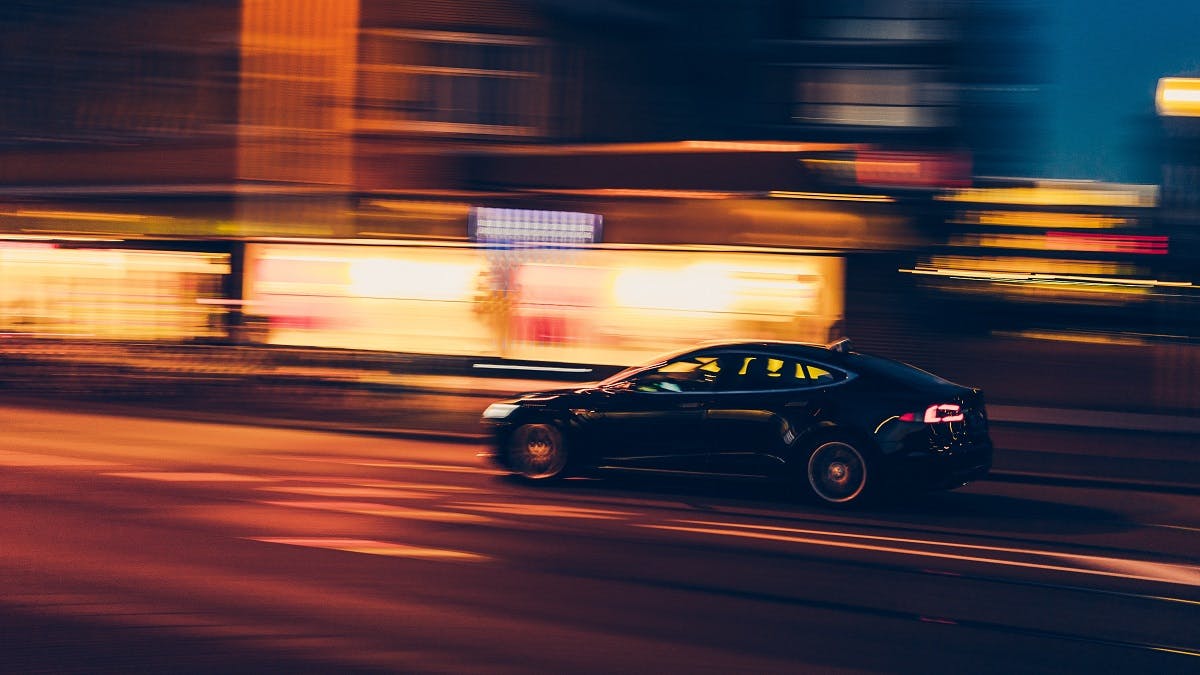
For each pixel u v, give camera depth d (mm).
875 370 10531
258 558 7660
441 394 19469
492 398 19078
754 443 10516
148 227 23453
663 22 22703
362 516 9312
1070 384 20047
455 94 22391
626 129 22594
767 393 10586
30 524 8625
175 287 23203
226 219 23031
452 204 21906
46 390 19281
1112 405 19938
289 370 21312
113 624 6031
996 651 5961
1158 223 20156
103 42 23719
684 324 20938
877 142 22516
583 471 11078
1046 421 17938
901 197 20156
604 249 21266
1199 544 9180
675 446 10742
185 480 10930
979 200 20250
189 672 5266
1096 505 11117
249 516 9156
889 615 6652
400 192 22156
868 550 8523
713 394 10711
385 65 22406
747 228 20578
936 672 5566
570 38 22484
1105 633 6375
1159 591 7434
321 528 8766
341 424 15734
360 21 22438
